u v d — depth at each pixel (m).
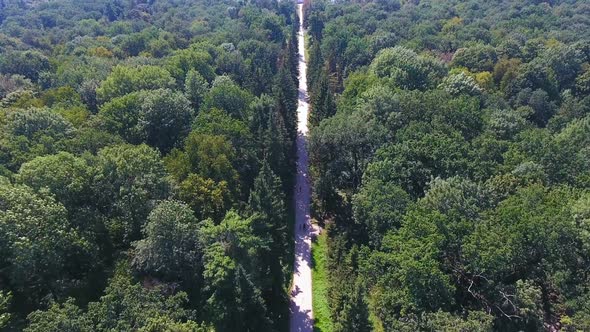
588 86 109.25
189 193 59.47
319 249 73.50
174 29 176.75
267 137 82.12
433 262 45.62
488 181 60.53
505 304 45.22
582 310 42.50
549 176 63.62
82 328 37.06
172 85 96.88
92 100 94.50
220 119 78.38
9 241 44.34
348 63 147.75
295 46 177.62
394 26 171.50
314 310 60.44
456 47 143.88
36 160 54.56
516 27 158.12
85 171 56.25
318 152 81.94
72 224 52.88
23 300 46.75
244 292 47.34
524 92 103.62
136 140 78.06
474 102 82.38
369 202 61.19
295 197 87.69
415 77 100.94
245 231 52.53
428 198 55.84
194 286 50.69
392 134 76.25
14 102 84.62
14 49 137.12
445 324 41.41
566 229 48.00
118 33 170.38
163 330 38.19
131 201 55.78
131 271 49.91
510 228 48.59
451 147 66.56
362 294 48.75
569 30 152.50
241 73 127.81
